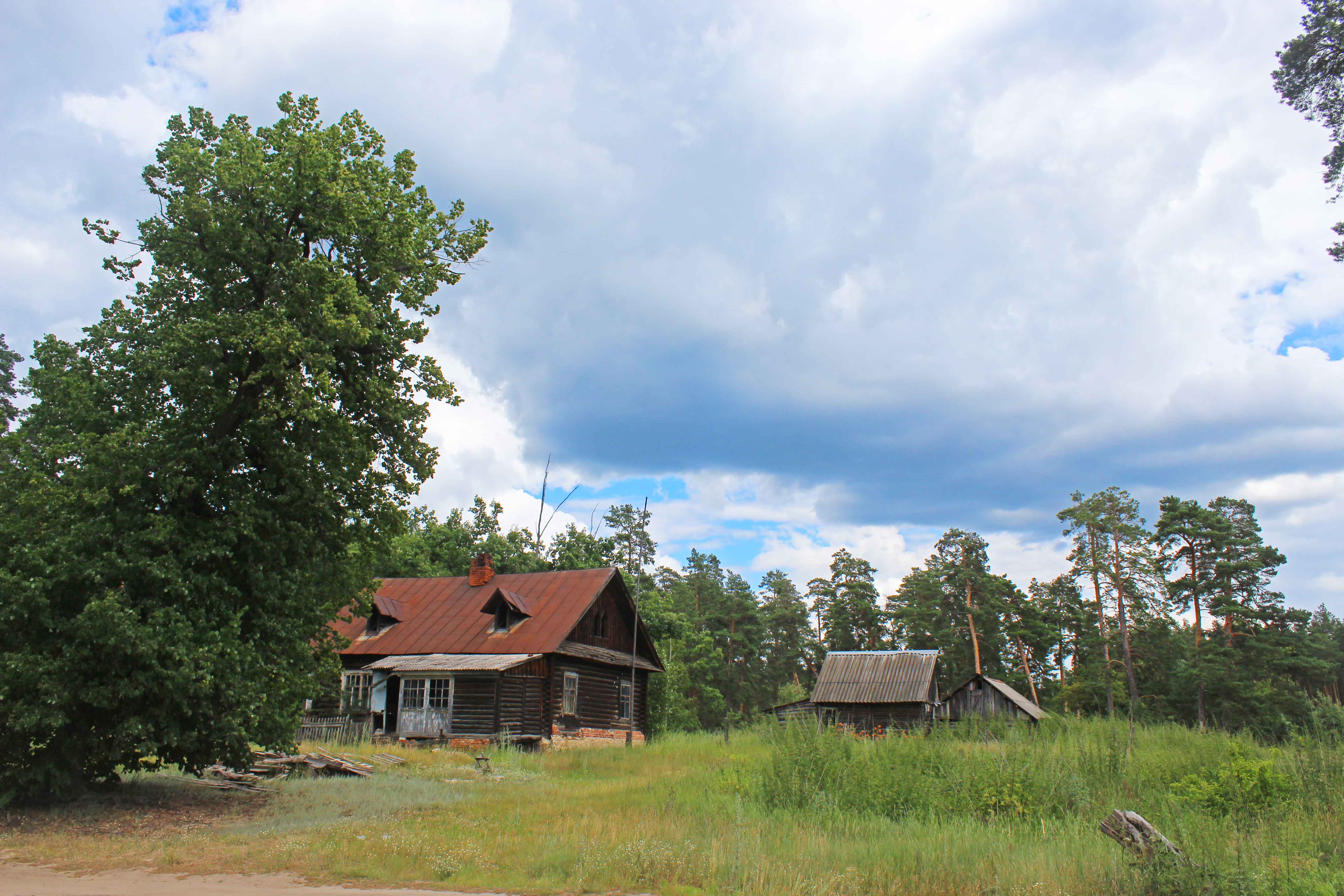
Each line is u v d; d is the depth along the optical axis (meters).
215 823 14.27
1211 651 55.22
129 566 14.55
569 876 9.84
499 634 34.38
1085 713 60.81
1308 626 61.31
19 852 11.57
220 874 10.14
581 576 37.50
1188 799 13.66
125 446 15.09
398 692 35.12
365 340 17.22
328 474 17.66
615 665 37.47
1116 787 14.82
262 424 16.78
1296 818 12.16
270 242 17.20
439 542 52.50
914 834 12.11
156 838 12.78
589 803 16.30
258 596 16.80
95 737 15.04
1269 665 54.50
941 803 14.05
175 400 16.80
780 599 92.69
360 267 18.86
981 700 40.84
